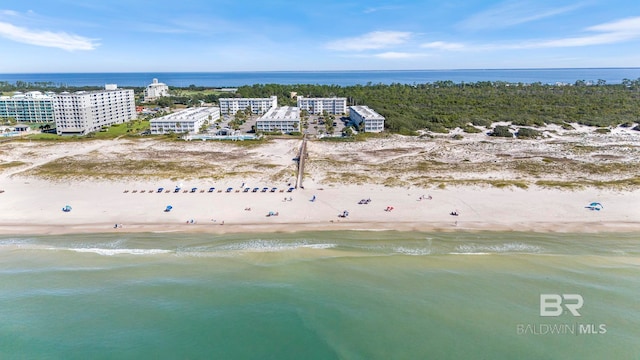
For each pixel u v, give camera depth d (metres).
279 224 75.38
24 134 174.00
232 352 41.44
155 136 167.75
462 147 146.38
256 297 50.97
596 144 148.50
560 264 59.97
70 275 57.19
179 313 47.88
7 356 41.16
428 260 61.28
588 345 42.06
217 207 83.69
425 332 44.09
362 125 177.38
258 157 131.62
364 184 97.50
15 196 90.25
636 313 47.50
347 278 55.88
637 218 76.69
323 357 40.50
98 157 131.12
